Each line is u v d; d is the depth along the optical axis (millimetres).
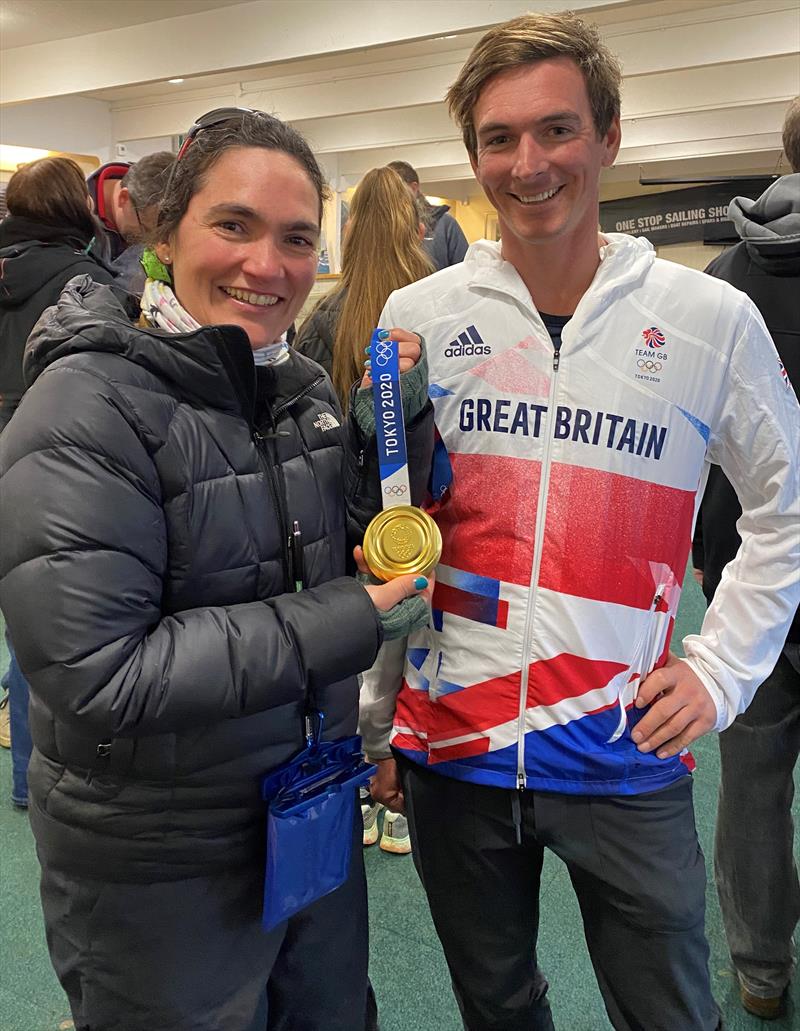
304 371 970
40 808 911
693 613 3672
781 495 1033
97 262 2105
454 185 12359
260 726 898
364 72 6629
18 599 749
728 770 1489
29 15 5309
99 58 5660
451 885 1139
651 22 5145
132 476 792
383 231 1756
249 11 5051
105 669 743
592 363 995
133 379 814
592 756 1010
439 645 1085
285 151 854
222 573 871
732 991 1621
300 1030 1117
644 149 8883
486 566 1035
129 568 774
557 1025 1551
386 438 924
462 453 1052
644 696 1030
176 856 890
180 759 856
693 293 1004
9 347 2096
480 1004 1184
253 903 956
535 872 1148
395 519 933
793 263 1270
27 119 7094
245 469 886
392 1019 1571
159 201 902
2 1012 1581
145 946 908
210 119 863
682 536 1046
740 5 4938
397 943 1766
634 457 996
